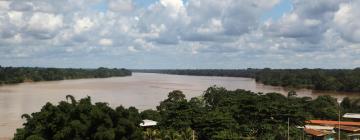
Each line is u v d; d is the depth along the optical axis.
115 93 172.62
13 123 88.44
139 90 192.75
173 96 98.19
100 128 49.50
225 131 62.41
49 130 50.84
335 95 172.75
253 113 70.50
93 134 49.84
